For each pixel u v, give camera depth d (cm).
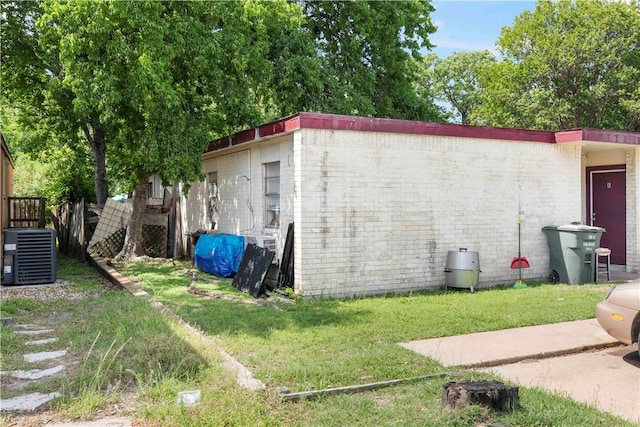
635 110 2381
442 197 1035
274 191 1132
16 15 1514
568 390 486
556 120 2591
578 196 1191
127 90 1138
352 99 1611
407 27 1745
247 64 1295
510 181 1110
